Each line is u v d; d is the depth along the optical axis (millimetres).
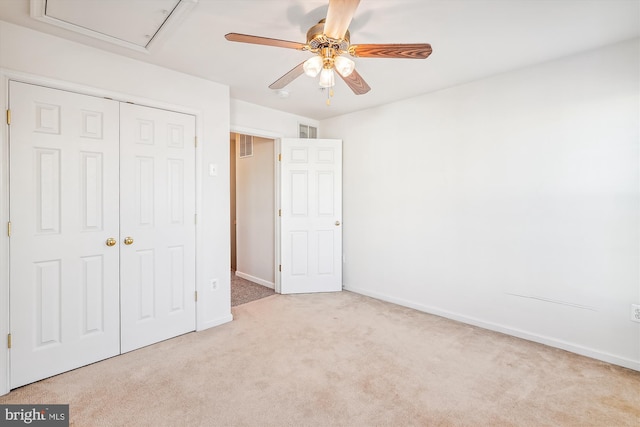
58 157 2055
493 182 2768
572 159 2371
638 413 1724
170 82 2564
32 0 1646
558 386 1968
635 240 2148
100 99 2221
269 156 4129
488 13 1789
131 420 1656
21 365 1936
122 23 1892
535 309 2576
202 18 1841
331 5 1292
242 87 2992
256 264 4434
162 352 2389
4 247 1869
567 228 2410
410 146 3338
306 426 1624
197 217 2764
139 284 2441
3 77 1841
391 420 1668
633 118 2129
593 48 2234
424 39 2088
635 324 2156
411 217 3354
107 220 2271
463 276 2979
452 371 2133
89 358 2205
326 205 3943
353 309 3334
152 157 2490
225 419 1671
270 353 2375
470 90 2877
